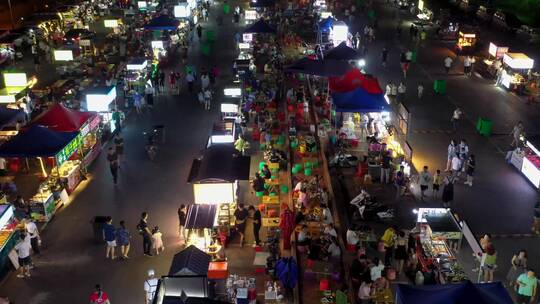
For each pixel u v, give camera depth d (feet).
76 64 149.18
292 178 90.22
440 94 131.85
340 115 106.73
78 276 66.95
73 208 82.17
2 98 118.01
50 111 92.73
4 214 70.13
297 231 73.67
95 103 104.32
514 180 89.25
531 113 119.03
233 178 71.82
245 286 61.31
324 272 64.80
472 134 107.76
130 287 64.95
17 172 94.32
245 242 73.26
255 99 121.19
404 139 92.02
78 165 89.56
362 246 69.97
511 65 132.36
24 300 62.95
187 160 97.81
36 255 71.10
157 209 81.61
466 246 71.10
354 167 92.94
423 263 64.03
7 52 159.94
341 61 119.24
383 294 60.13
